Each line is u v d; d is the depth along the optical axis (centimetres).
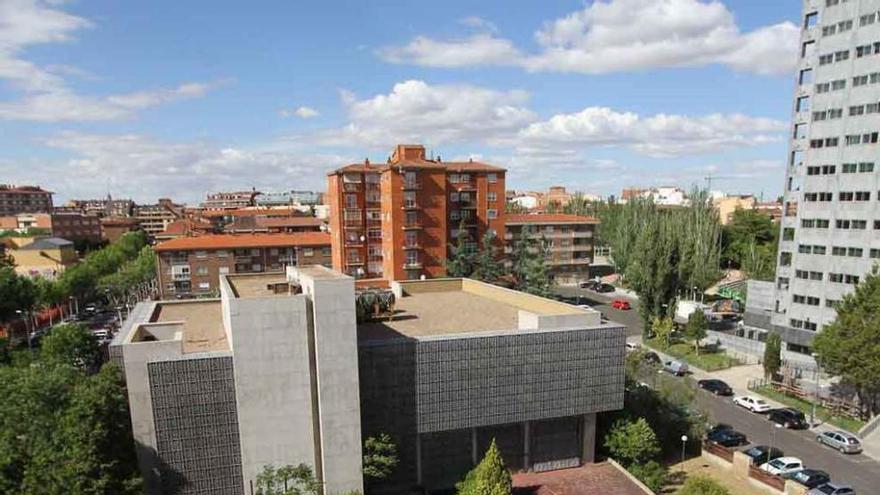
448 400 3241
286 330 2830
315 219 13075
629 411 4006
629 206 13525
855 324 4578
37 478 2417
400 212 7781
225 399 2867
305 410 2911
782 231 6294
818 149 5866
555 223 11338
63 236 15925
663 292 7188
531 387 3381
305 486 2867
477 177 8450
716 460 3991
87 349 5797
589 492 3350
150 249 12550
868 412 4800
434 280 5356
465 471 3488
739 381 5872
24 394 2636
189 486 2869
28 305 7944
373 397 3111
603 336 3497
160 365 2759
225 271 9706
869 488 3628
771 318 6456
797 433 4544
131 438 2867
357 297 4016
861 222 5512
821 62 5822
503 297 4756
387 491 3281
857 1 5481
